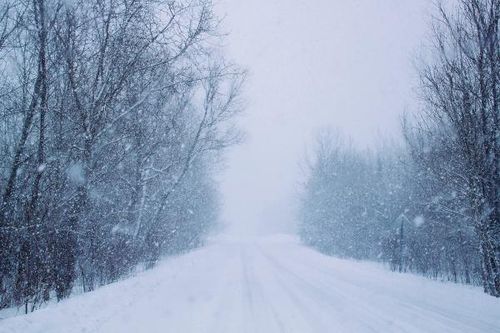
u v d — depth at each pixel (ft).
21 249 28.40
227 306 29.43
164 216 66.44
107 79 35.76
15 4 29.84
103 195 40.16
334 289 38.86
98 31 36.42
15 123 32.68
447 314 27.48
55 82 33.86
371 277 49.67
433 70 42.47
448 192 48.75
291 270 56.59
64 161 33.30
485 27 38.83
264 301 31.76
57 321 21.25
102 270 39.19
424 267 69.26
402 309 29.07
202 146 70.54
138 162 49.62
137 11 36.68
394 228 82.02
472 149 39.11
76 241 33.17
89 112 35.14
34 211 29.22
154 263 59.93
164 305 28.76
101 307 25.66
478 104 39.58
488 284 39.99
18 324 19.79
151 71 41.91
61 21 33.04
